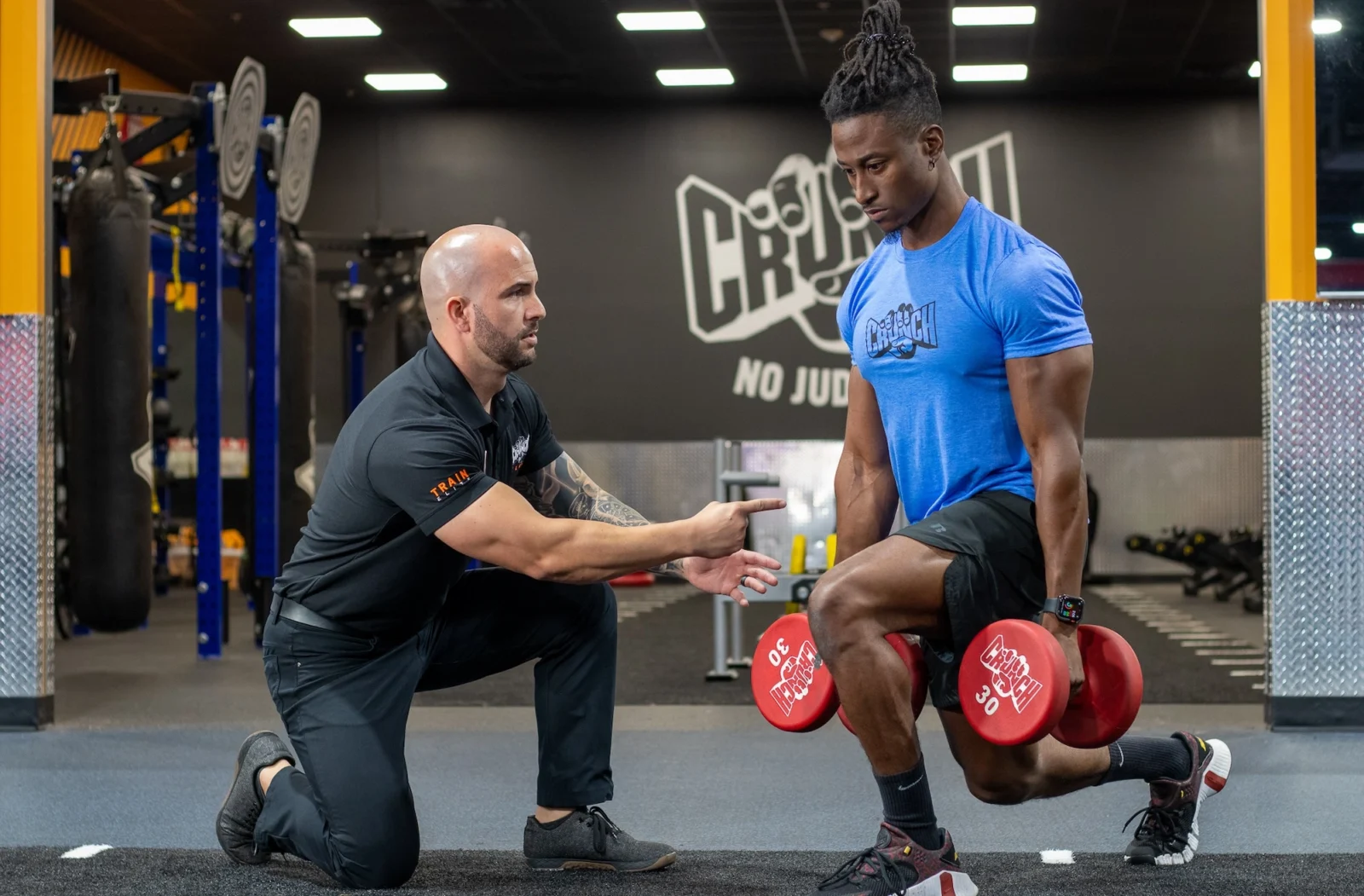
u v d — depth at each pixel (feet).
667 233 36.58
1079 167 35.53
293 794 7.64
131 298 17.30
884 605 6.37
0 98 13.43
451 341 7.33
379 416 7.22
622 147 36.78
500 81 35.27
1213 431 34.91
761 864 7.98
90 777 11.02
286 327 22.54
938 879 6.57
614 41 32.17
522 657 7.93
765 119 36.40
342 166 37.55
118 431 17.19
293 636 7.43
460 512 6.95
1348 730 12.69
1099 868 7.70
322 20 30.96
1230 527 34.76
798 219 36.17
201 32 31.60
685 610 27.68
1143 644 21.09
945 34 31.30
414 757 11.98
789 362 36.09
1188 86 34.86
